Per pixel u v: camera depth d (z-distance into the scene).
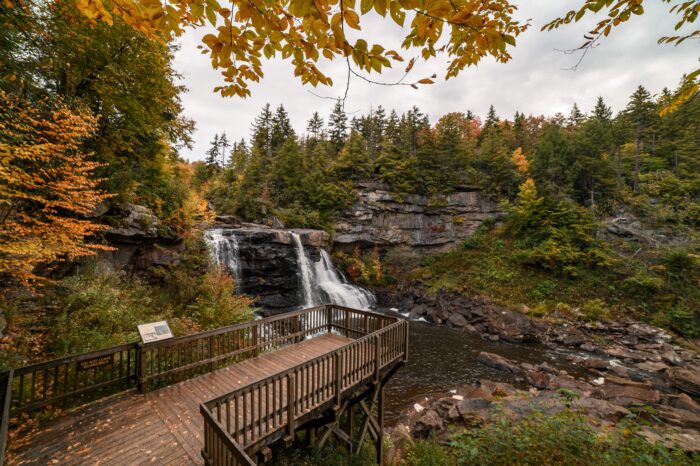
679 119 34.03
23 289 7.52
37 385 5.52
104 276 9.95
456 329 21.25
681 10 2.12
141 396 5.60
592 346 17.42
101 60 9.93
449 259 29.86
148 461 4.09
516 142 44.41
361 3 1.43
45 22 6.20
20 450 4.15
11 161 6.15
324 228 28.91
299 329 8.37
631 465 3.52
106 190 10.83
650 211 27.52
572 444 3.86
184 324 9.61
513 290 23.83
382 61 1.72
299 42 1.80
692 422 9.92
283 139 46.38
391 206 31.67
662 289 21.16
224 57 1.98
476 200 33.56
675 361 15.51
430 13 1.52
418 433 9.57
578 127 43.28
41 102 6.71
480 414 9.85
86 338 7.42
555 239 26.14
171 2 1.64
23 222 6.65
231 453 3.21
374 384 6.75
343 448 6.94
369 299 26.98
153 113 12.20
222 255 18.45
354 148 32.94
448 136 35.09
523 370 14.49
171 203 15.23
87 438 4.47
